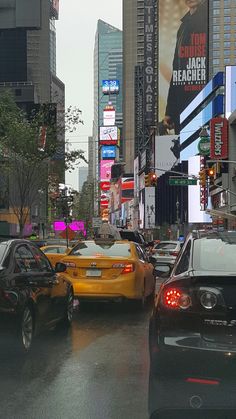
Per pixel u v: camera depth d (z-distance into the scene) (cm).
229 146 5597
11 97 2858
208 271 481
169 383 434
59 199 4269
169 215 9388
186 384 429
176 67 13350
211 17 15738
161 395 436
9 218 4462
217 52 15638
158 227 10194
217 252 526
